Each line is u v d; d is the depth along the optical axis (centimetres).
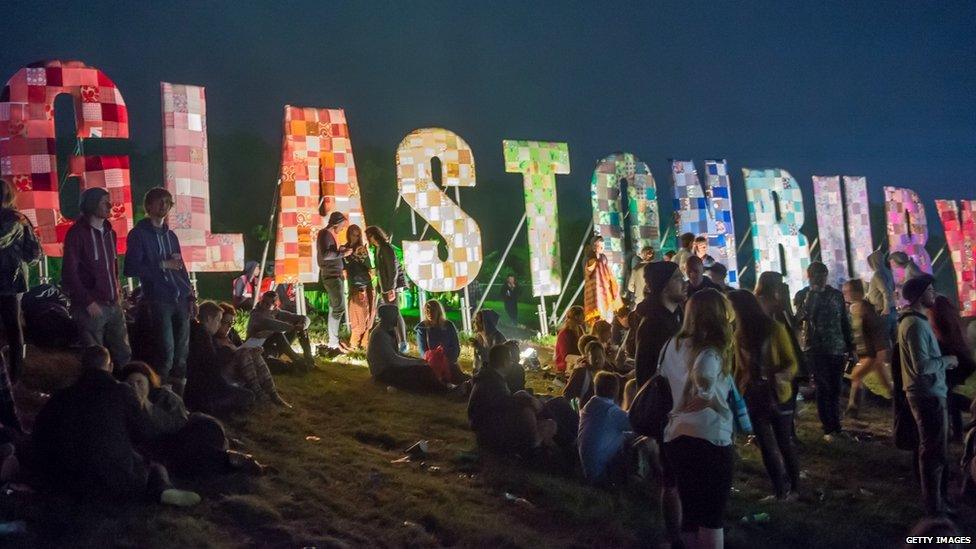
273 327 1197
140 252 884
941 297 848
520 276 3169
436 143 1603
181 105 1350
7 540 573
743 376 820
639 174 1791
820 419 1069
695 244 1409
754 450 991
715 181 1877
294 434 914
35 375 945
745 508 802
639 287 1492
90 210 851
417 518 717
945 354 832
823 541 745
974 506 838
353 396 1104
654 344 695
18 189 1195
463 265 1608
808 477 922
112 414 676
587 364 1041
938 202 2205
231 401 944
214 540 629
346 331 1523
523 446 880
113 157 1269
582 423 859
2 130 1197
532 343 1712
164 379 885
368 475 799
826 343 1050
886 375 1170
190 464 734
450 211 1603
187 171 1344
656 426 598
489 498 787
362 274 1419
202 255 1348
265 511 681
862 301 1188
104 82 1262
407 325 1877
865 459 980
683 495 577
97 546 587
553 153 1752
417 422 1009
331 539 656
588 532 732
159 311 887
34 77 1216
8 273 790
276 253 1454
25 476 675
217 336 1005
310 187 1479
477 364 1251
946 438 772
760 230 1902
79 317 842
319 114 1501
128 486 672
